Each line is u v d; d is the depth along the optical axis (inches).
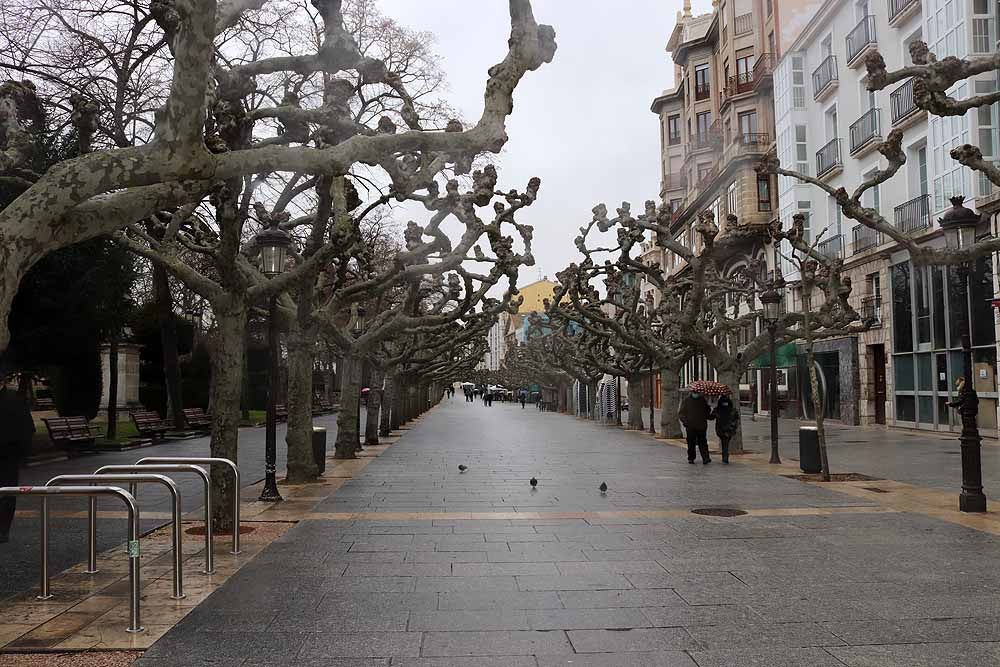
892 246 1051.9
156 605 239.5
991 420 883.4
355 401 763.4
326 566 290.5
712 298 936.9
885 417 1127.6
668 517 399.2
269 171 250.1
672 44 2301.9
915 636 205.0
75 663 189.5
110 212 217.6
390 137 269.3
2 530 336.8
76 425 788.0
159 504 459.5
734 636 206.1
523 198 708.0
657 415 1991.9
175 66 203.0
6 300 184.5
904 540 334.3
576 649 196.4
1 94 321.7
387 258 1178.6
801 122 1331.2
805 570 280.2
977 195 863.7
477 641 203.0
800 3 1446.9
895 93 1043.9
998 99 360.8
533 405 3157.0
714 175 1726.1
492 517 401.7
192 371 1480.1
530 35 301.7
